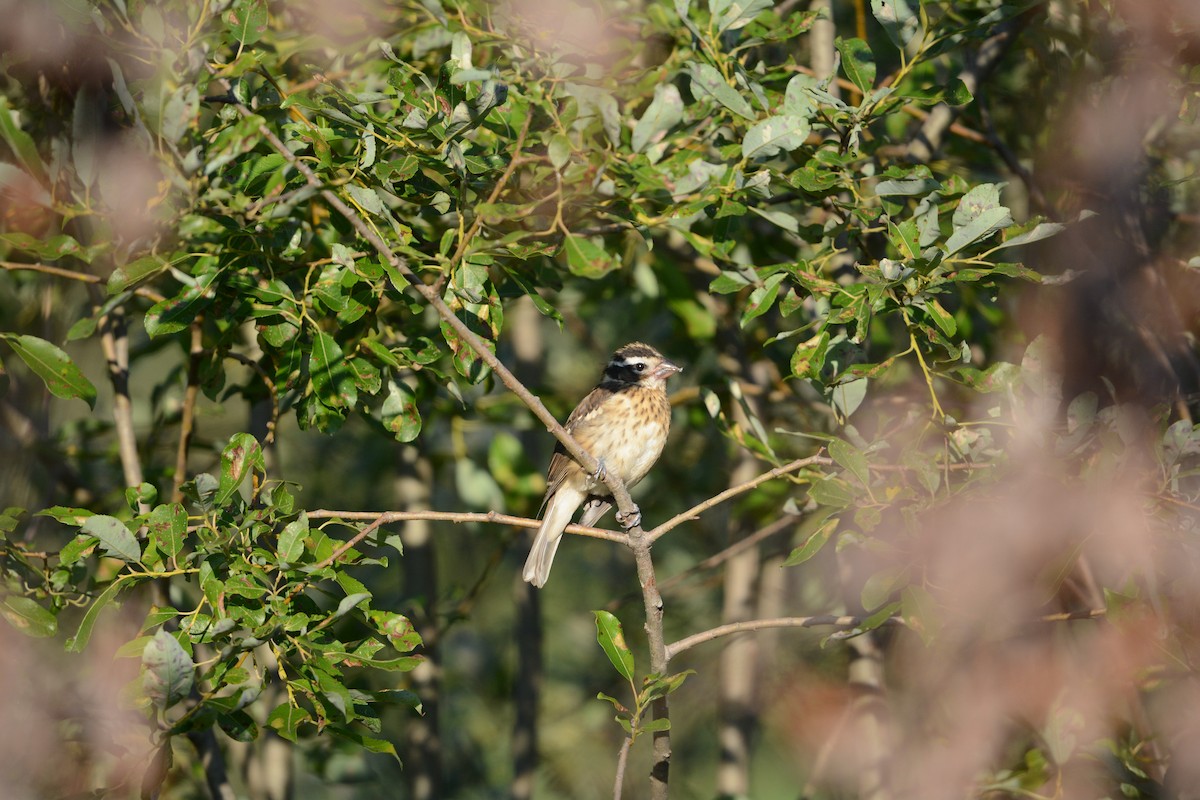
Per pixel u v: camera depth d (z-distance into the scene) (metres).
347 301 9.48
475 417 15.15
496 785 19.70
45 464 13.89
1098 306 11.24
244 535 8.99
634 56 11.52
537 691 17.19
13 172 8.70
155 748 8.52
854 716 12.80
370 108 9.37
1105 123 11.66
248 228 9.12
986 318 14.00
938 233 8.91
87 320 8.91
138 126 8.77
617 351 13.98
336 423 9.57
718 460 17.67
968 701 11.35
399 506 16.22
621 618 19.20
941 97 9.84
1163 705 10.52
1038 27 12.53
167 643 7.97
